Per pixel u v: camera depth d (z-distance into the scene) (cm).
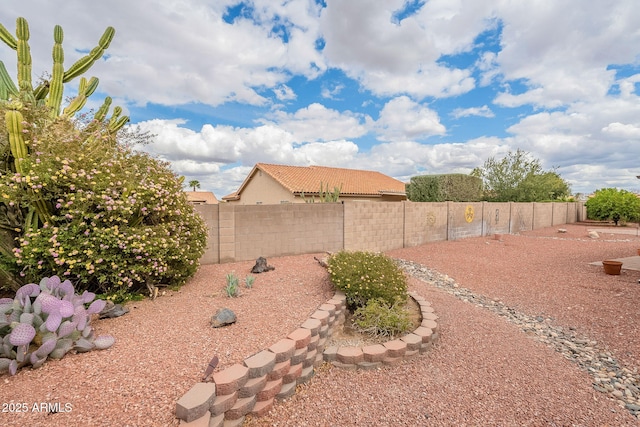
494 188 2744
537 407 325
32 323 303
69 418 223
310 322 412
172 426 226
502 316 604
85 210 443
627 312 589
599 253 1203
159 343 349
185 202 624
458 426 293
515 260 1097
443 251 1262
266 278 672
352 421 296
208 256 848
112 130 609
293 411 309
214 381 270
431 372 391
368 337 462
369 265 602
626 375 400
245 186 2623
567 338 514
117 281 466
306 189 2009
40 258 430
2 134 464
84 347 315
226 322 402
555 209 2514
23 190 427
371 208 1211
